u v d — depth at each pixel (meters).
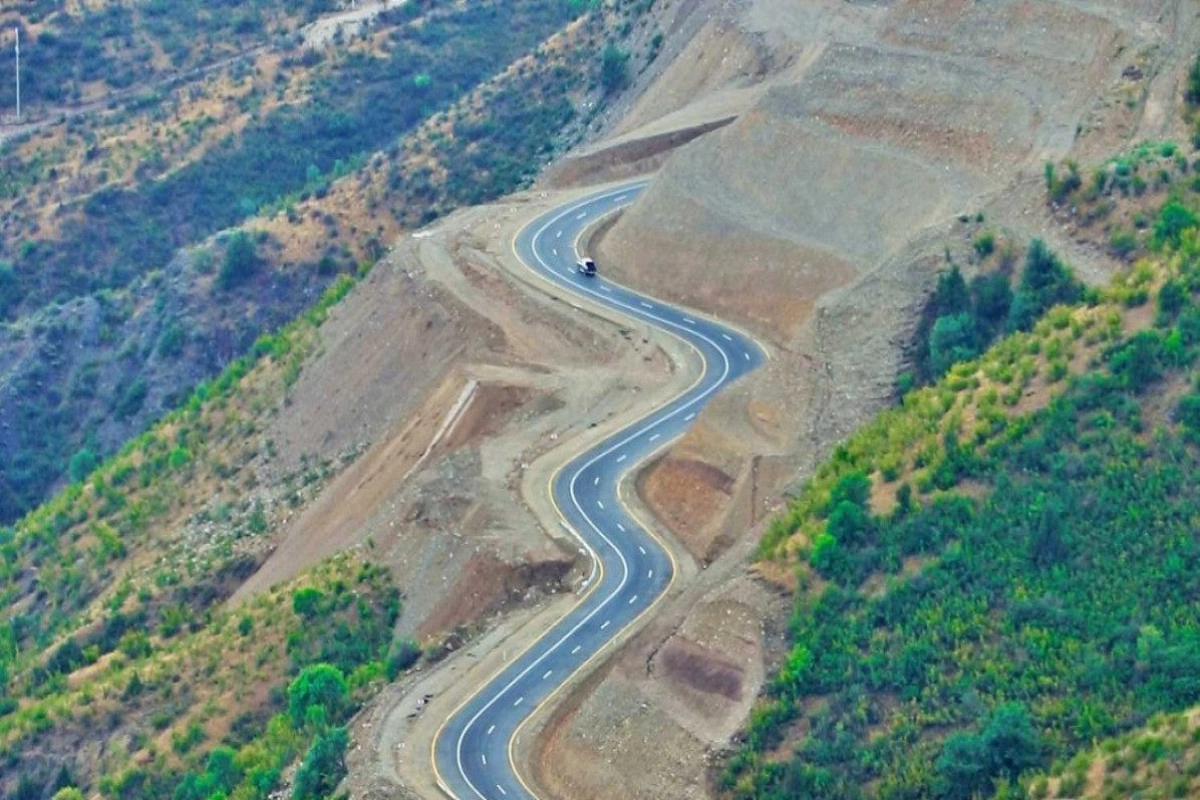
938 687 174.00
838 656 179.12
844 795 168.88
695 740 177.88
